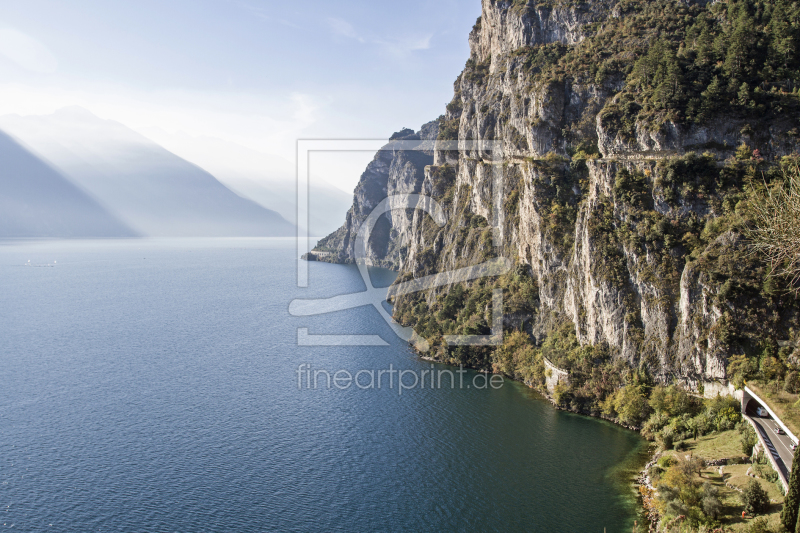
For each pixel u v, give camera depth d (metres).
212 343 198.00
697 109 124.88
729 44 134.88
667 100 129.50
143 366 169.12
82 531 82.19
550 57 182.75
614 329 119.19
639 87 144.00
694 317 104.75
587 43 176.62
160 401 137.25
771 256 78.44
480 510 85.50
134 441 113.19
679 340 107.81
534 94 170.12
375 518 84.62
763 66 129.00
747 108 120.50
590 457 100.19
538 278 150.25
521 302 152.25
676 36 157.88
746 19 138.38
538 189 152.25
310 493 91.81
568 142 158.00
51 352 187.88
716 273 102.56
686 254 112.44
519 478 94.44
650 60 142.50
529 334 149.38
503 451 104.69
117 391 145.50
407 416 123.69
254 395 140.38
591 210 129.00
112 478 97.69
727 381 98.00
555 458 100.62
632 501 84.81
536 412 123.00
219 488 93.88
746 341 97.50
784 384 85.06
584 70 161.50
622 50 161.88
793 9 135.88
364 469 99.81
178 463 103.12
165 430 118.81
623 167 127.62
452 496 89.81
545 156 161.00
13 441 113.69
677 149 125.19
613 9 182.88
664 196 119.19
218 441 112.69
